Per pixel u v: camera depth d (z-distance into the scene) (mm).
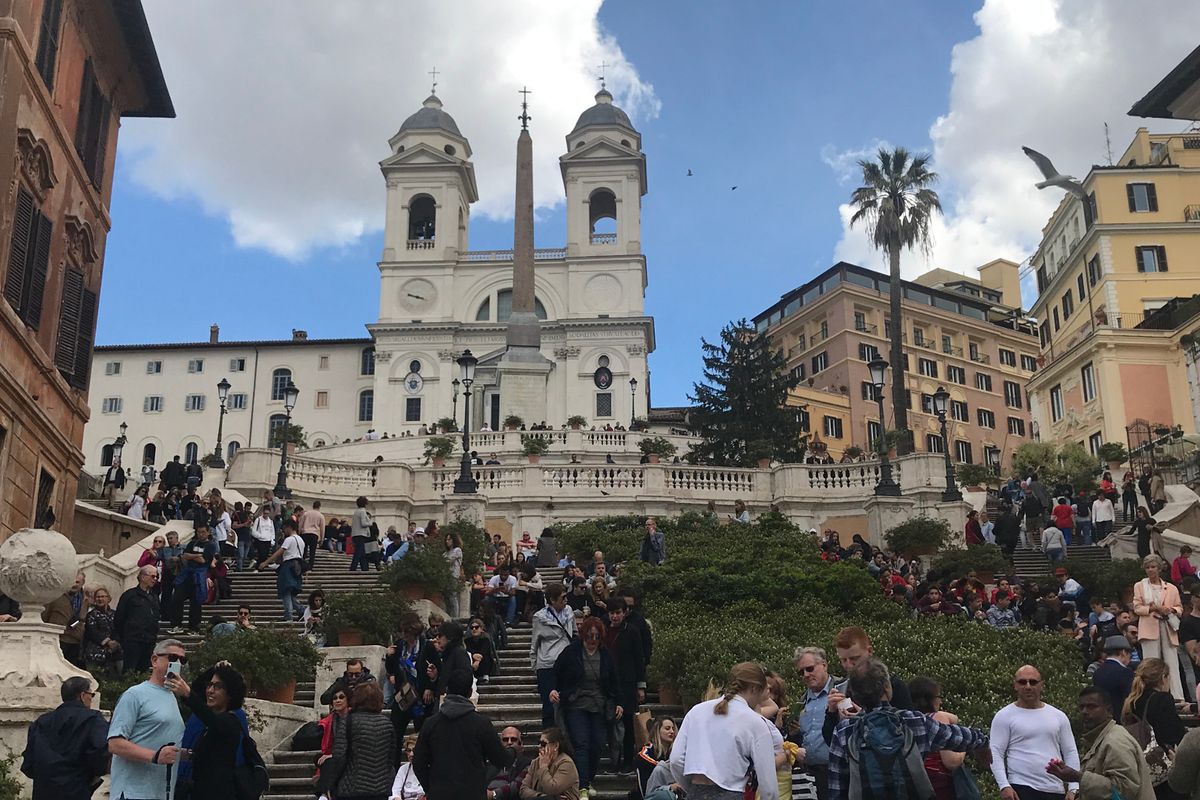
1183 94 51125
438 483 35281
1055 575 21500
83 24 23484
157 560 19438
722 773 6992
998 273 98312
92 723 8211
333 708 10031
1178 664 14523
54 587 11719
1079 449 44750
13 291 19781
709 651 15016
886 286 83938
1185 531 29609
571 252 80000
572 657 11305
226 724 8102
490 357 76188
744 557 22453
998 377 86812
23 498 20516
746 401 58844
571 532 29875
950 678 15266
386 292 79312
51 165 21250
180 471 30312
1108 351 50594
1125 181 55562
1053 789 7984
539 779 9352
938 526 28266
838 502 34656
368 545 24344
